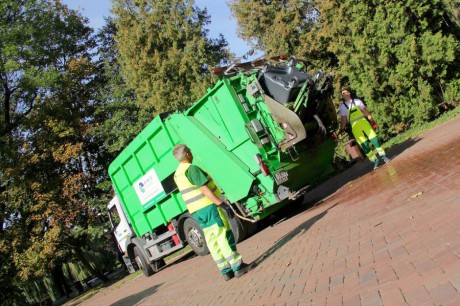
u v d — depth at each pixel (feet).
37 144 84.28
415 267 13.87
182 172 23.86
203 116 35.50
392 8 57.72
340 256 18.60
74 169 89.51
